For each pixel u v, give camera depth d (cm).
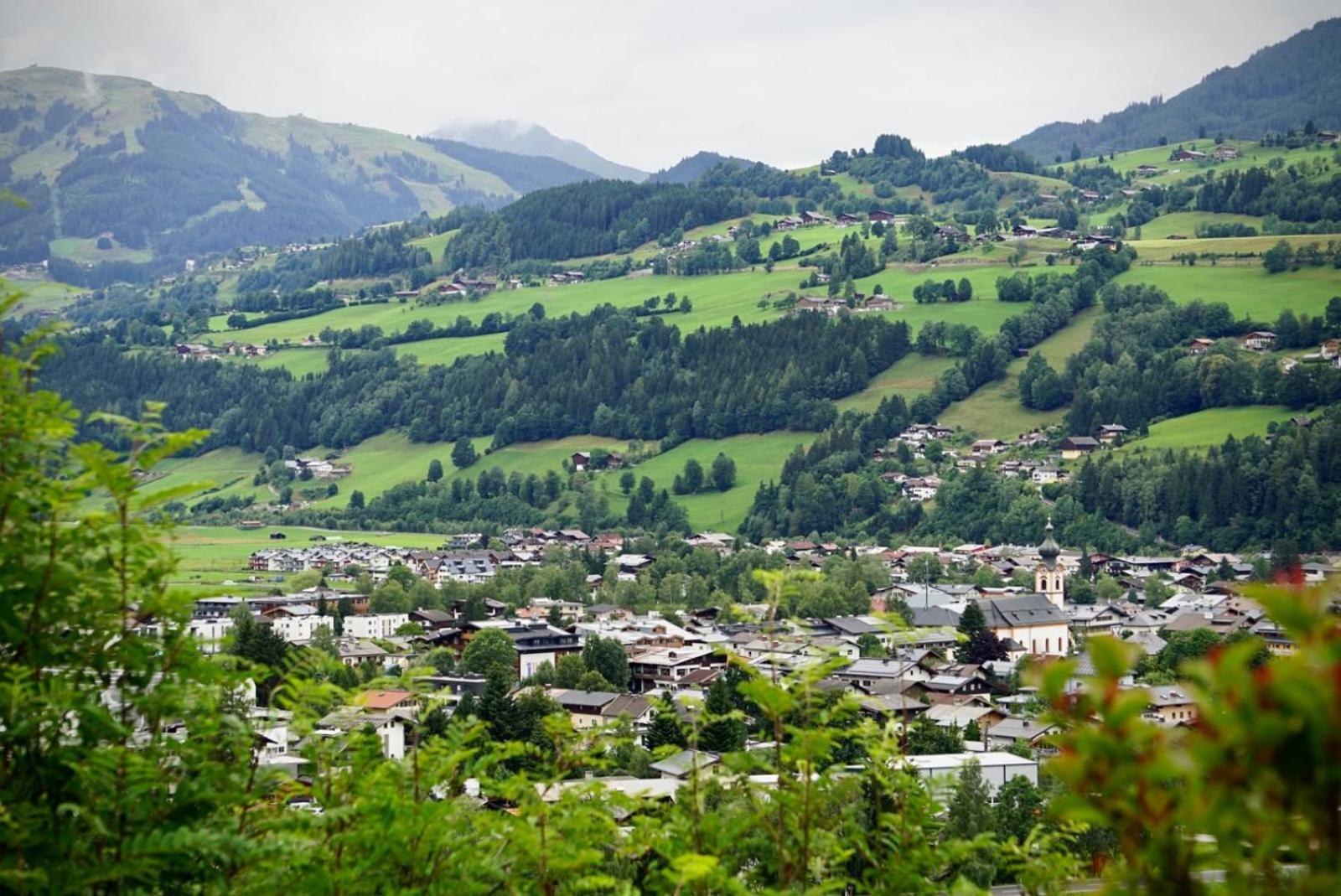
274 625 17600
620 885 1418
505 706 8962
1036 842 1530
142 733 1343
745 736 6116
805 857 1424
